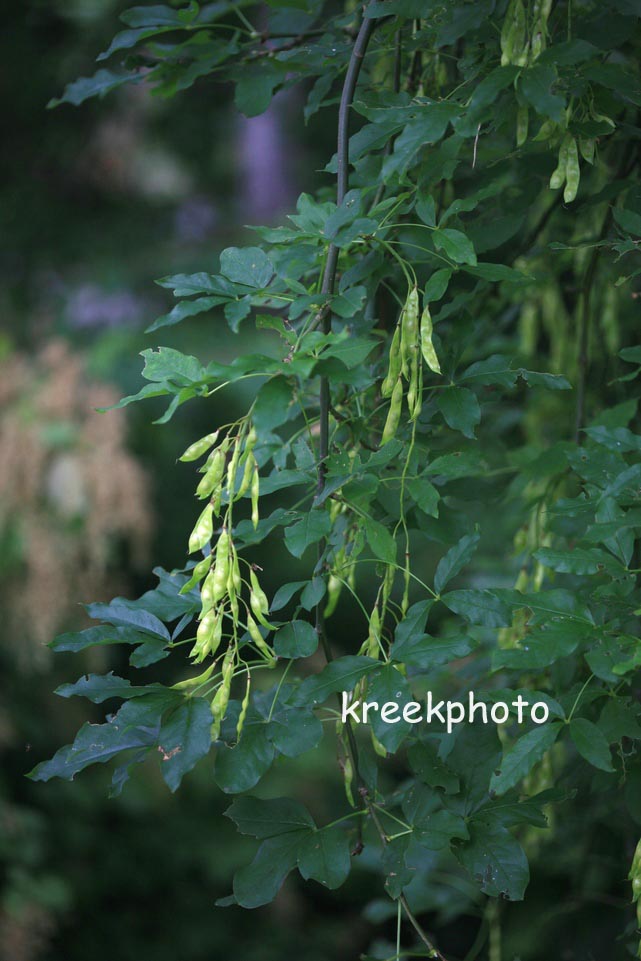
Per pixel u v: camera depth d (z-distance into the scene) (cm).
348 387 220
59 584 468
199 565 196
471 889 262
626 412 234
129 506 474
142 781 547
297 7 223
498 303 262
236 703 203
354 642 641
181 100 794
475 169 232
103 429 477
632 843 245
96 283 693
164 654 199
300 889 596
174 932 533
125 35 226
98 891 514
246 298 200
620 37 209
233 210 840
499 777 197
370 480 203
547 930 265
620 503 201
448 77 234
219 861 542
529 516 243
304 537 198
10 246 717
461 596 200
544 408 272
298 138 857
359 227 198
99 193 769
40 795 505
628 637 196
